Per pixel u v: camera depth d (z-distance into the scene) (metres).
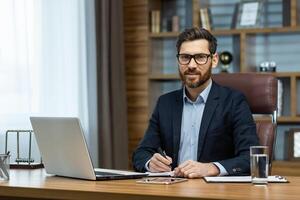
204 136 2.46
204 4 4.49
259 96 2.57
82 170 1.96
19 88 3.32
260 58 4.46
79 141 1.92
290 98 4.18
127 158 4.34
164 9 4.72
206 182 1.89
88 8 4.05
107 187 1.76
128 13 4.45
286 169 4.00
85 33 4.05
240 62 4.20
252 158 1.84
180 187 1.75
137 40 4.43
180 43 2.50
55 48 3.68
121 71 4.30
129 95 4.46
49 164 2.12
